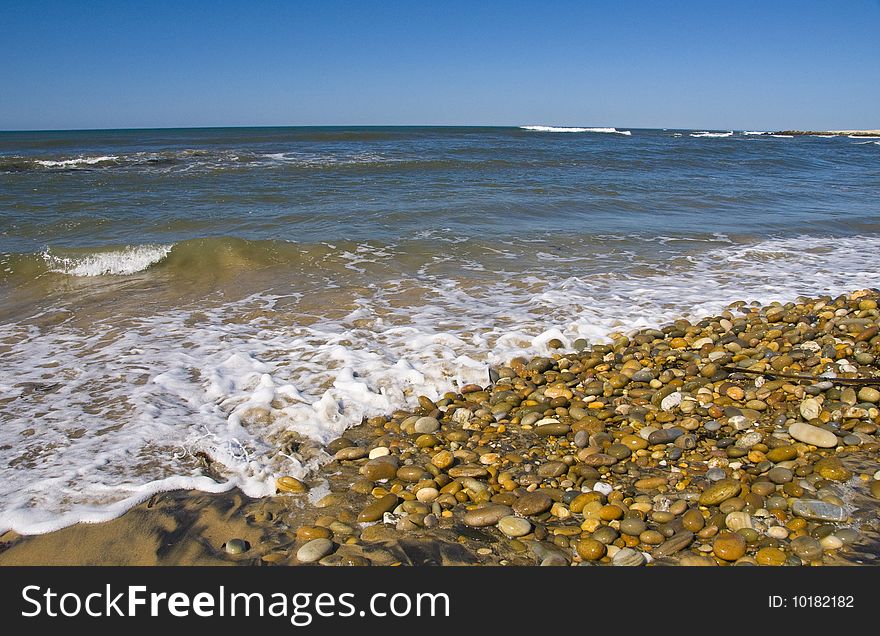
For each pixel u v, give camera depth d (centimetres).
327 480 360
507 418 440
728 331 587
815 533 299
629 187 1597
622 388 487
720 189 1642
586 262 871
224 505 332
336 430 418
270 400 444
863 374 476
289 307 664
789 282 795
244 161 2111
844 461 365
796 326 600
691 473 363
